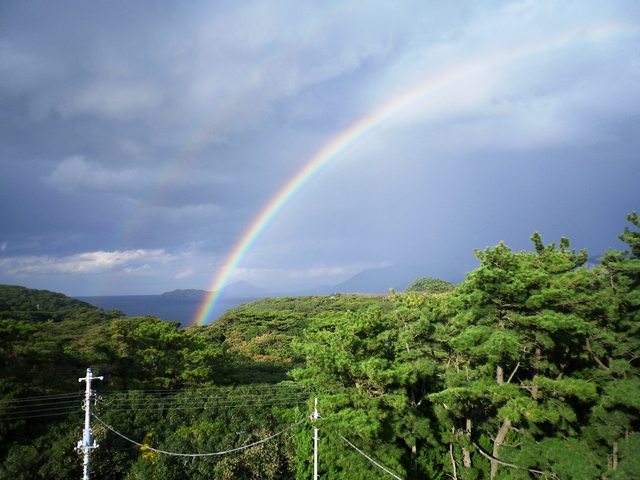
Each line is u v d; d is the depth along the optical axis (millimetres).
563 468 18266
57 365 30578
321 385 24891
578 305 20547
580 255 26016
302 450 25547
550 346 19828
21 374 27516
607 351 21469
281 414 29109
